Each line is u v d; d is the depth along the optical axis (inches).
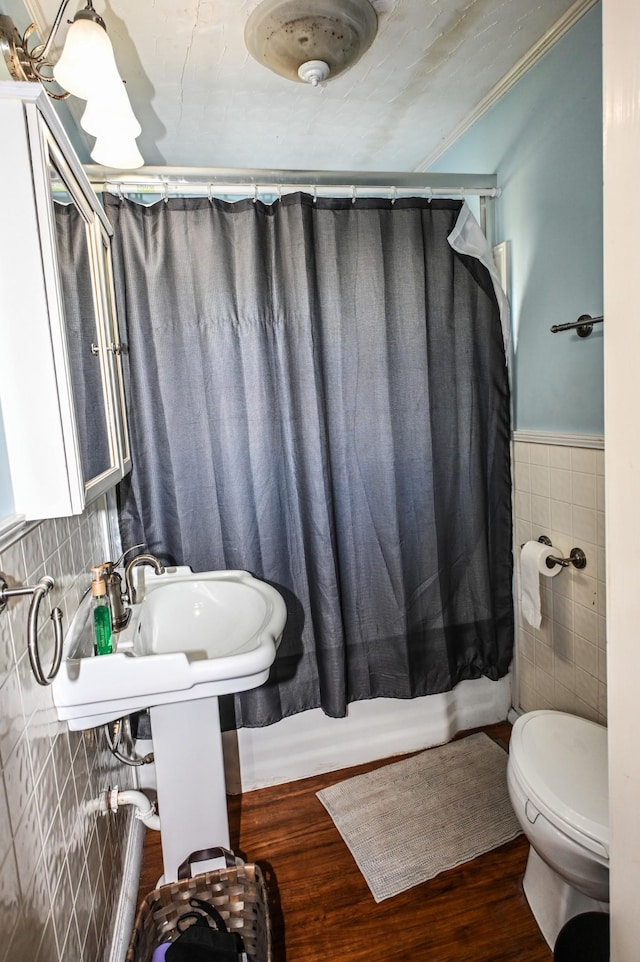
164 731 50.7
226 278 64.4
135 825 63.7
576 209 61.1
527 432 73.1
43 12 49.2
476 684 82.7
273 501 69.0
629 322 24.3
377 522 72.4
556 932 49.9
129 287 62.1
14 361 33.1
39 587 30.6
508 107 70.2
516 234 72.2
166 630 57.7
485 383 75.3
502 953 50.2
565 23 58.4
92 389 44.5
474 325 73.7
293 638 72.1
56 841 37.1
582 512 63.7
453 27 57.4
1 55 35.4
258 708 70.1
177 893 50.1
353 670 74.6
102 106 38.5
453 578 77.7
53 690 40.1
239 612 57.4
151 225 62.6
